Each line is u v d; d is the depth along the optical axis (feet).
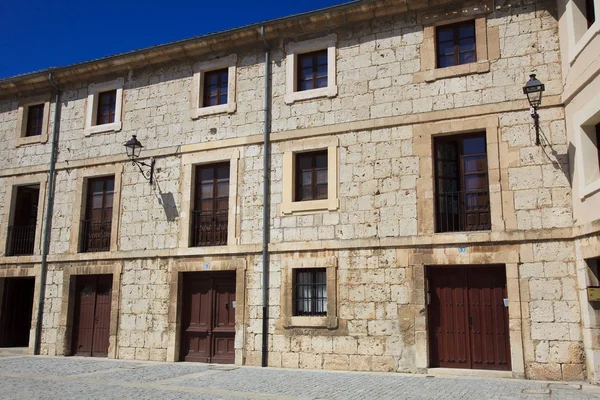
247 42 43.78
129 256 45.06
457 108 36.52
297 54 42.60
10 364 40.37
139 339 43.52
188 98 45.73
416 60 38.34
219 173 44.16
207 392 28.12
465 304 35.22
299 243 39.29
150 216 45.16
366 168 38.45
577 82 31.86
